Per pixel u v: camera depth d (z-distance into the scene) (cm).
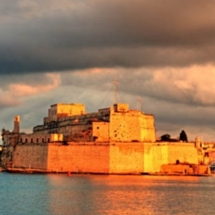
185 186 17950
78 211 11244
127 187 16812
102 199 13412
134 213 11181
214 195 15088
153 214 11150
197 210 11806
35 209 11488
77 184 17812
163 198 14050
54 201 12912
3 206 11956
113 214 10969
